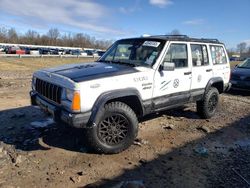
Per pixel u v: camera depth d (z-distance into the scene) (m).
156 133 6.25
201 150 5.38
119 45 6.50
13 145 5.20
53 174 4.27
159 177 4.35
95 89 4.65
